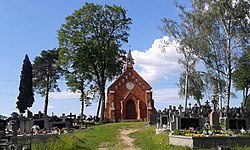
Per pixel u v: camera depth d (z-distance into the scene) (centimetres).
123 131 3916
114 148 2488
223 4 3766
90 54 5709
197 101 4562
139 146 2556
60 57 5766
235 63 3791
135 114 6406
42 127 3531
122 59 6141
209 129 2728
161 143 2505
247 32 3722
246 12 3734
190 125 3003
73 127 4466
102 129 4141
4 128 2838
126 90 6469
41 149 1884
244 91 6894
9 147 1673
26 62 7181
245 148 2169
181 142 2338
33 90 7588
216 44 3831
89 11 5766
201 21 3869
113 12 5847
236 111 3906
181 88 4725
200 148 2202
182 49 4125
